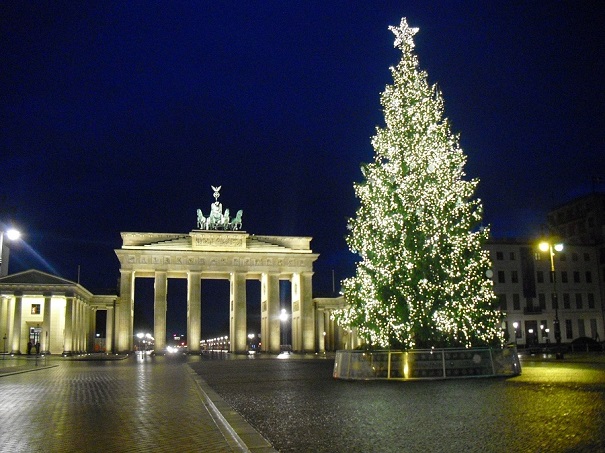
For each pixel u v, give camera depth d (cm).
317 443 1558
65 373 5191
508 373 3612
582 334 12162
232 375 4550
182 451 1526
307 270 13262
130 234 12875
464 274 3694
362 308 3853
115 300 14262
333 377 3978
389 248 3728
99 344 17100
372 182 3922
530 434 1584
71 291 11781
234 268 12975
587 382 3106
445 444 1491
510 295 11838
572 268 12375
